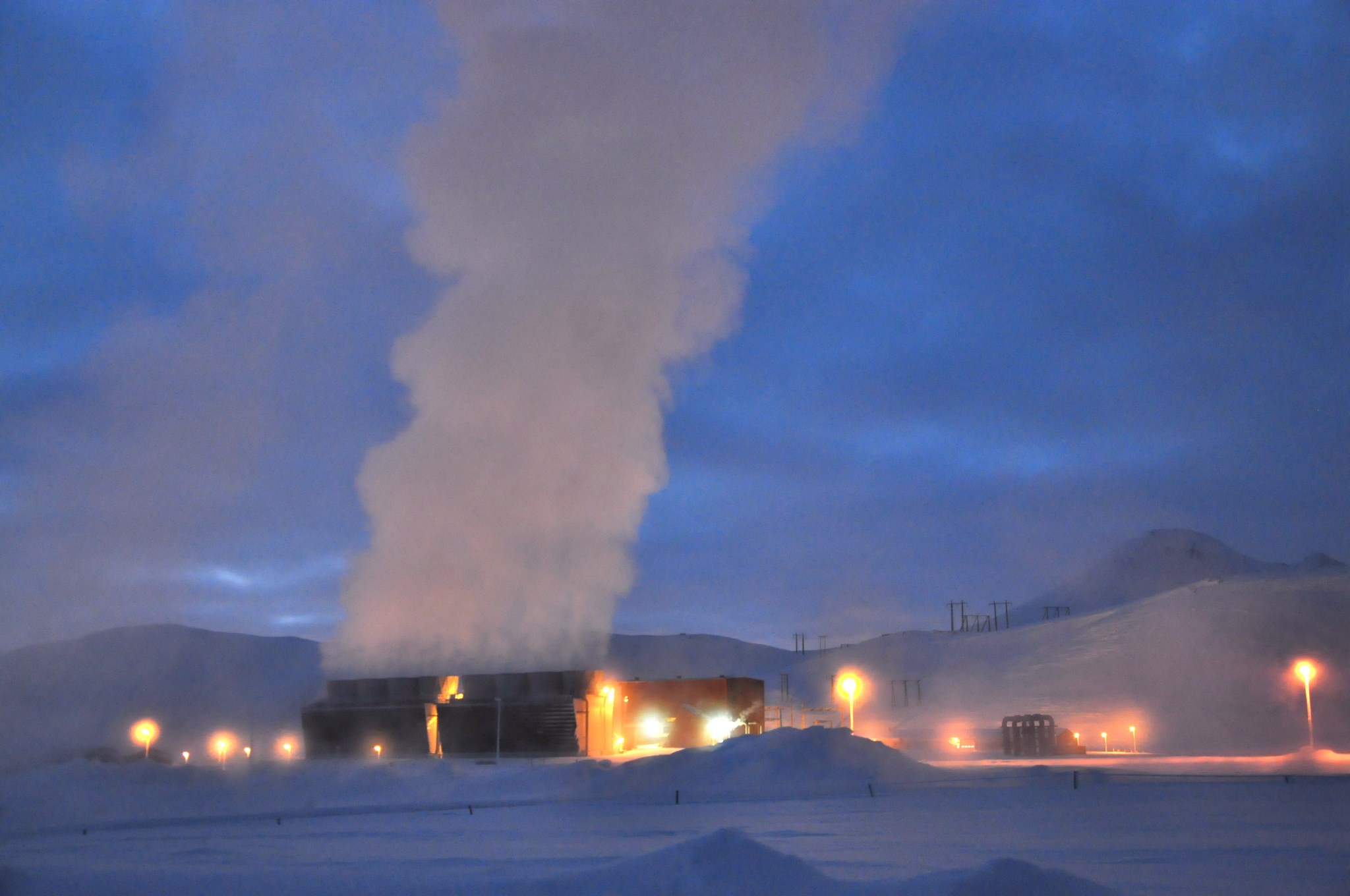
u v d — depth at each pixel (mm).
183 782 45344
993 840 23344
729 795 42875
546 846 23406
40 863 20891
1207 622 159375
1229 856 19641
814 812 33500
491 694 76375
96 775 43438
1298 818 28812
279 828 31094
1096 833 24891
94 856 22672
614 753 77812
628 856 20781
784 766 47844
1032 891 11773
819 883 12820
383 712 74688
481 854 21547
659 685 83562
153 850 24094
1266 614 156625
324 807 41188
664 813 33875
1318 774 55656
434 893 14523
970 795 41156
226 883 16422
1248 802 35875
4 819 36188
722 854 13477
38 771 44562
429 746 74000
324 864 19844
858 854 20641
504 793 45250
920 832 25562
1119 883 16016
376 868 18844
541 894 13695
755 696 85562
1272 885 15766
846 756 50062
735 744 51094
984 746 104688
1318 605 157875
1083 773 52312
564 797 43750
